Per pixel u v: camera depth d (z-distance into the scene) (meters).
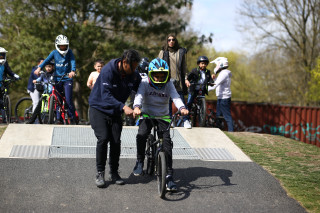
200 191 4.77
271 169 5.76
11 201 4.19
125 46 15.94
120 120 4.79
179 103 4.63
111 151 4.80
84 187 4.69
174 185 4.51
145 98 4.81
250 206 4.41
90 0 15.41
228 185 5.01
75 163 5.50
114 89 4.56
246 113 14.24
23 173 5.01
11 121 9.24
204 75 8.17
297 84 26.92
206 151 6.45
